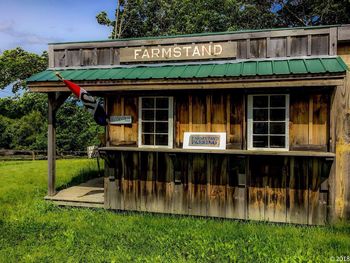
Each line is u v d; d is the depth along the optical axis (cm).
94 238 543
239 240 523
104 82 644
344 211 595
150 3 2661
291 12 2288
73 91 630
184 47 675
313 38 612
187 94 660
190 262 447
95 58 740
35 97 2950
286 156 605
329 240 515
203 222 623
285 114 607
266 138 618
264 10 2344
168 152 648
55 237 550
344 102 592
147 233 563
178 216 671
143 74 638
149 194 690
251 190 627
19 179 1034
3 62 2956
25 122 2859
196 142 650
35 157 2130
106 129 710
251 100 624
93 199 748
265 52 639
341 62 560
